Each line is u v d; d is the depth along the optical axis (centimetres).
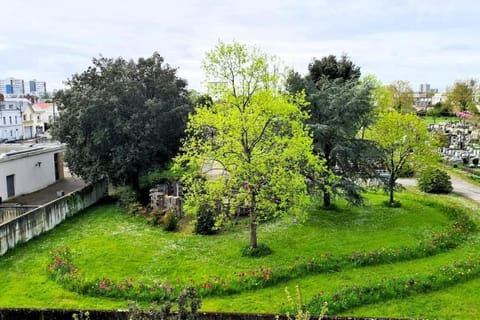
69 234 1864
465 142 4931
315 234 1786
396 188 2288
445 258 1483
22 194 2725
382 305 1145
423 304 1149
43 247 1683
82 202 2314
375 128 2291
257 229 1895
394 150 2288
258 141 1652
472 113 6712
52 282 1331
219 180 1652
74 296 1232
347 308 1126
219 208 1897
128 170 2381
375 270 1384
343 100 2012
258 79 1647
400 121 2236
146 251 1617
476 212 2120
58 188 2953
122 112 2419
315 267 1377
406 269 1386
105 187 2666
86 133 2384
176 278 1350
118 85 2412
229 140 1608
